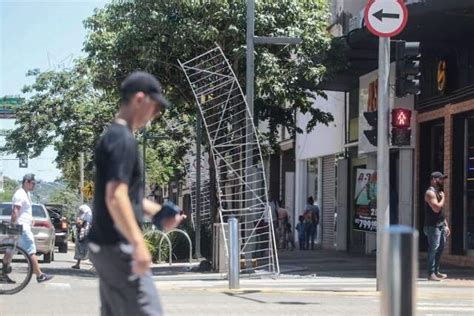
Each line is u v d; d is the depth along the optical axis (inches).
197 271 799.7
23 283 553.0
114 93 907.4
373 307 474.3
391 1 545.6
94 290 587.2
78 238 917.2
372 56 882.1
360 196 954.7
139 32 794.8
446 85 819.4
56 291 574.2
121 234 199.8
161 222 218.4
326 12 892.0
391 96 861.2
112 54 826.8
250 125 740.0
